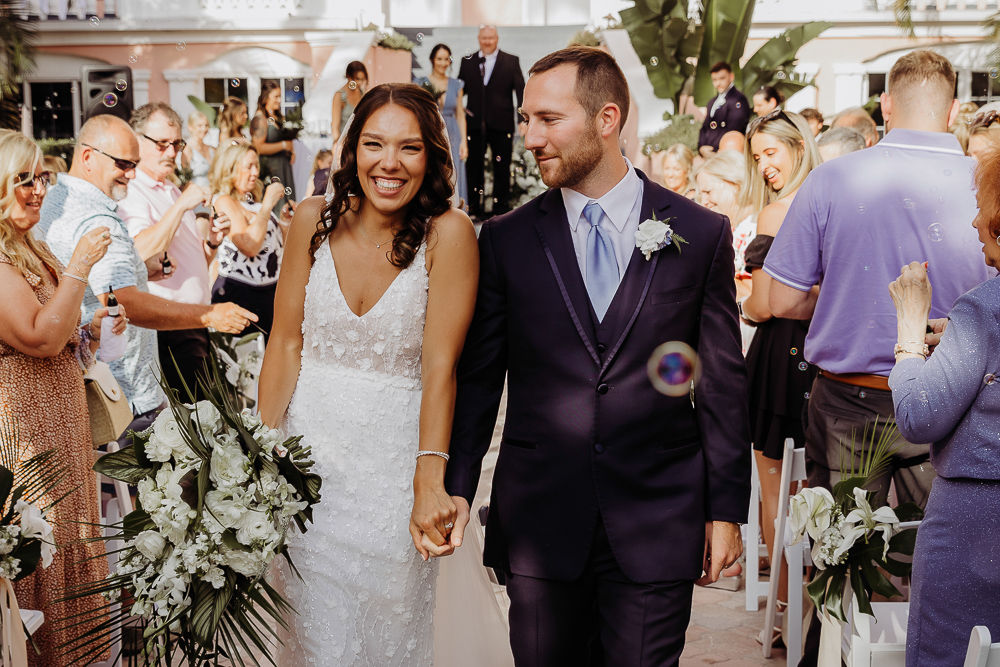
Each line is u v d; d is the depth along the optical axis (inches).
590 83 77.4
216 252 235.6
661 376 78.9
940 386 74.6
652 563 77.8
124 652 108.0
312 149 406.9
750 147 162.9
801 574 113.4
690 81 415.8
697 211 81.0
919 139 103.2
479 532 112.1
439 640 104.6
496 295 83.9
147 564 69.5
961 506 74.9
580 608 81.4
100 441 120.3
